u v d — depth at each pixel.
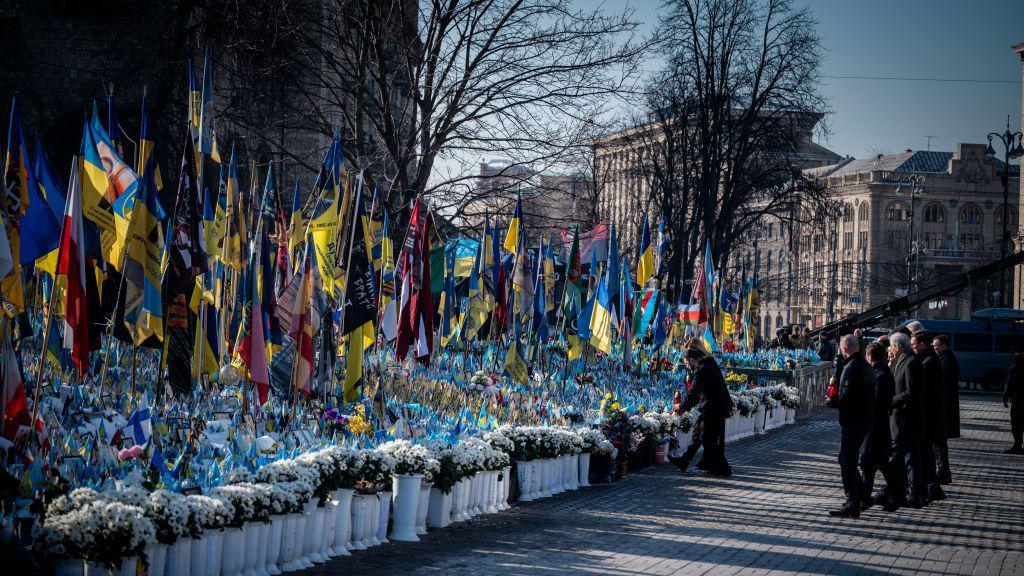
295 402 11.71
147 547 7.38
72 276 9.29
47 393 10.06
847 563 10.36
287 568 8.98
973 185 102.69
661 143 49.16
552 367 21.41
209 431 9.75
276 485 8.81
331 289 13.73
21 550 7.09
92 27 35.38
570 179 31.42
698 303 25.45
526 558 9.90
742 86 46.47
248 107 28.67
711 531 11.79
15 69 35.00
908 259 86.25
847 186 104.69
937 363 14.80
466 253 26.20
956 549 11.31
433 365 18.02
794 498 14.56
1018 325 46.03
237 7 26.50
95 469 8.38
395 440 11.21
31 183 10.05
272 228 15.48
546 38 26.88
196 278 11.82
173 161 29.25
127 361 13.55
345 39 27.55
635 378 21.52
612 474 15.54
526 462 13.55
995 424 28.81
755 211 50.06
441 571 9.19
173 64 28.75
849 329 44.84
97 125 11.59
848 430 13.05
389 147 26.88
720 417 16.62
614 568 9.59
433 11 26.70
